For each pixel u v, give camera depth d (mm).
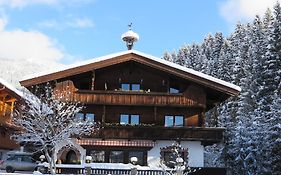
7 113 35594
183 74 29188
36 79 28781
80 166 26281
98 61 29312
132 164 26141
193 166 28219
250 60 53906
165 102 29422
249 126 38031
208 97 31750
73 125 24828
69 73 29125
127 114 30078
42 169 26172
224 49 72312
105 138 28609
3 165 31953
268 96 44188
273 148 35625
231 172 39344
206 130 28578
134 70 31078
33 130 23641
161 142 28984
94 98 29391
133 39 33281
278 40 47312
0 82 31703
